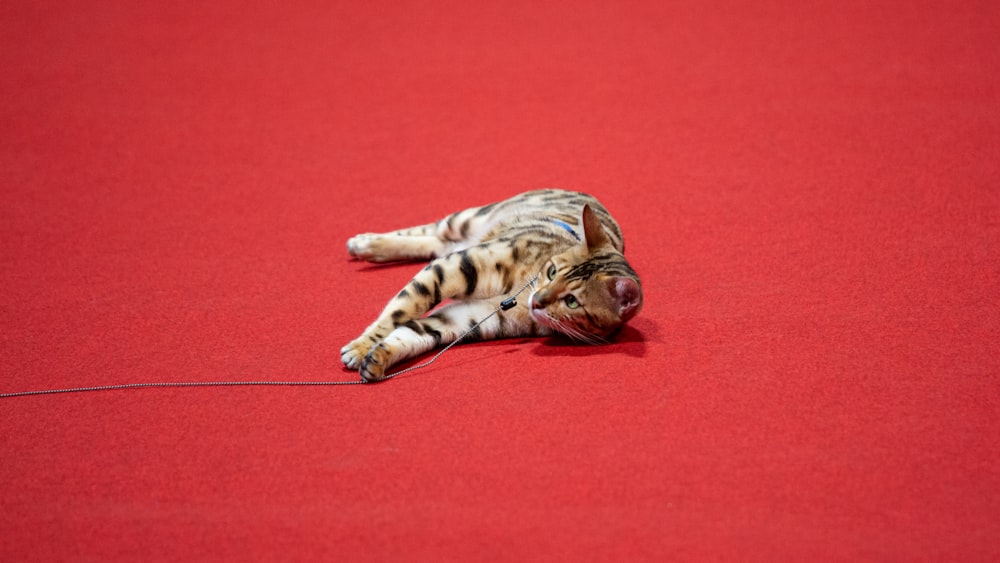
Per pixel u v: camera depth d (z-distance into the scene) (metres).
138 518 2.75
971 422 3.13
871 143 5.90
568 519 2.70
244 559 2.59
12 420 3.25
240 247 4.74
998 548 2.59
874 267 4.32
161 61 7.80
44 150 6.10
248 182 5.59
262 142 6.21
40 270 4.51
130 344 3.78
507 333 3.77
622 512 2.73
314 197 5.37
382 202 5.29
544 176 5.61
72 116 6.67
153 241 4.82
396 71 7.54
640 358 3.55
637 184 5.45
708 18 8.64
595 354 3.60
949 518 2.71
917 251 4.47
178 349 3.73
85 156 6.00
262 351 3.70
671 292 4.13
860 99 6.64
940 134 5.98
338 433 3.11
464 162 5.85
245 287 4.29
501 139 6.21
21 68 7.64
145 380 3.49
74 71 7.58
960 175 5.37
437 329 3.69
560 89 7.08
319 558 2.58
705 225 4.86
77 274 4.46
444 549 2.60
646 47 7.93
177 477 2.92
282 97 7.03
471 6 9.22
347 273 4.44
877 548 2.60
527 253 3.76
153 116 6.68
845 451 2.98
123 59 7.85
